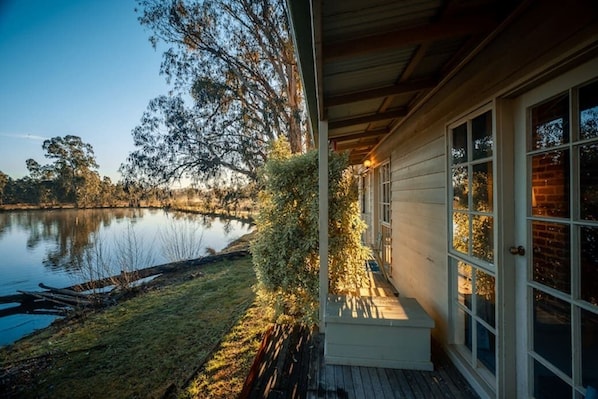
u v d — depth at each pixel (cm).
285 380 235
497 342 173
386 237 526
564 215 136
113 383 302
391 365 239
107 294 659
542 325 152
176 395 262
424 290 308
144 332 432
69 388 300
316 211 354
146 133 1244
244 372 285
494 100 174
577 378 129
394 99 294
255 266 402
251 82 1192
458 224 235
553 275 143
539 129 154
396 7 132
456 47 194
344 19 136
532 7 141
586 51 116
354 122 339
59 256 1072
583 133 128
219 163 1198
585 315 126
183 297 598
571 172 131
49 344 427
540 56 137
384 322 240
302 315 362
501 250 170
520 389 166
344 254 366
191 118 1205
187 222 1444
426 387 214
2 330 525
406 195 378
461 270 235
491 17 154
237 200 1274
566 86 133
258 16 1071
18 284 787
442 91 253
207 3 1084
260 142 1194
